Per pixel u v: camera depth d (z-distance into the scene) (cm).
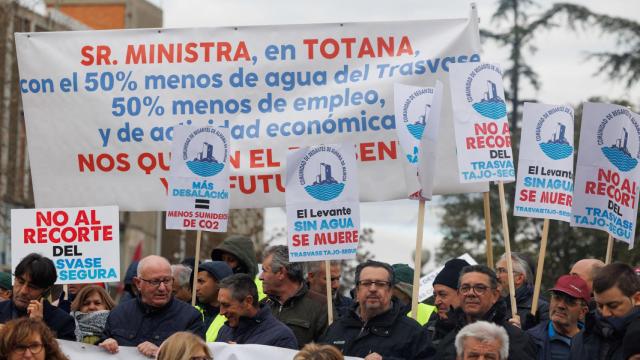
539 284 1423
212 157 1528
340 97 1609
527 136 1459
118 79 1648
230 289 1345
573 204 1449
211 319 1525
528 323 1403
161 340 1378
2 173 4016
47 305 1377
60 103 1659
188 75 1638
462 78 1455
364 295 1312
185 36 1641
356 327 1330
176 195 1527
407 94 1440
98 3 5162
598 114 1448
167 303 1391
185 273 1619
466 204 4128
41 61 1662
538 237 3788
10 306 1391
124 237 5194
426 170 1395
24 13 3878
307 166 1452
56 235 1491
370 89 1603
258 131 1619
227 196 1525
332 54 1616
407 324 1317
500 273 1494
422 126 1435
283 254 1459
